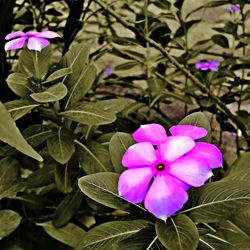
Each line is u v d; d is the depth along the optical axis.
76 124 0.29
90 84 0.27
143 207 0.18
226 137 0.47
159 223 0.17
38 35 0.24
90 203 0.30
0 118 0.17
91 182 0.18
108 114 0.25
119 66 0.41
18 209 0.32
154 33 0.41
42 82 0.26
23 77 0.25
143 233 0.18
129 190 0.16
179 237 0.16
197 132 0.17
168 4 0.41
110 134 0.31
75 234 0.31
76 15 0.36
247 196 0.17
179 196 0.15
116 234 0.19
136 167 0.16
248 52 0.36
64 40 0.36
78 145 0.29
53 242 0.32
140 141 0.17
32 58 0.27
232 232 0.21
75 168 0.29
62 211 0.30
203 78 0.40
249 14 0.40
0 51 0.31
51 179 0.30
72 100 0.27
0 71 0.31
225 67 0.42
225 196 0.17
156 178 0.15
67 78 0.27
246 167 0.21
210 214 0.17
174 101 0.52
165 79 0.41
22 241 0.30
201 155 0.16
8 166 0.29
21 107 0.25
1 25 0.30
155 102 0.40
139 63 0.41
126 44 0.41
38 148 0.31
